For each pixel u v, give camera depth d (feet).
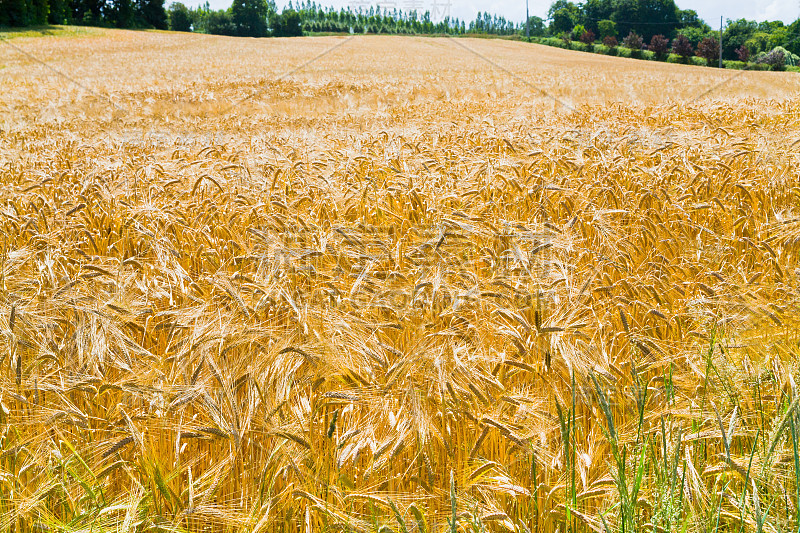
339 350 7.82
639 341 8.75
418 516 6.17
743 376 7.86
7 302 8.43
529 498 6.81
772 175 17.72
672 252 13.00
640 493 6.36
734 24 395.14
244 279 10.07
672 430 7.17
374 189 15.92
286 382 7.22
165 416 6.95
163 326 9.02
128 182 17.08
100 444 6.82
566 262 10.64
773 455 6.40
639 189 16.46
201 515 6.31
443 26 510.58
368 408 7.45
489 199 15.55
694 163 18.81
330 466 6.98
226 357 7.83
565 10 506.07
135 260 10.96
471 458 6.88
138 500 6.23
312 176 17.28
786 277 10.77
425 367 7.59
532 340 8.30
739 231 14.15
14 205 14.84
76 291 9.00
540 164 19.88
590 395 7.56
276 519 6.50
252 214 14.08
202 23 476.13
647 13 477.77
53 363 7.85
